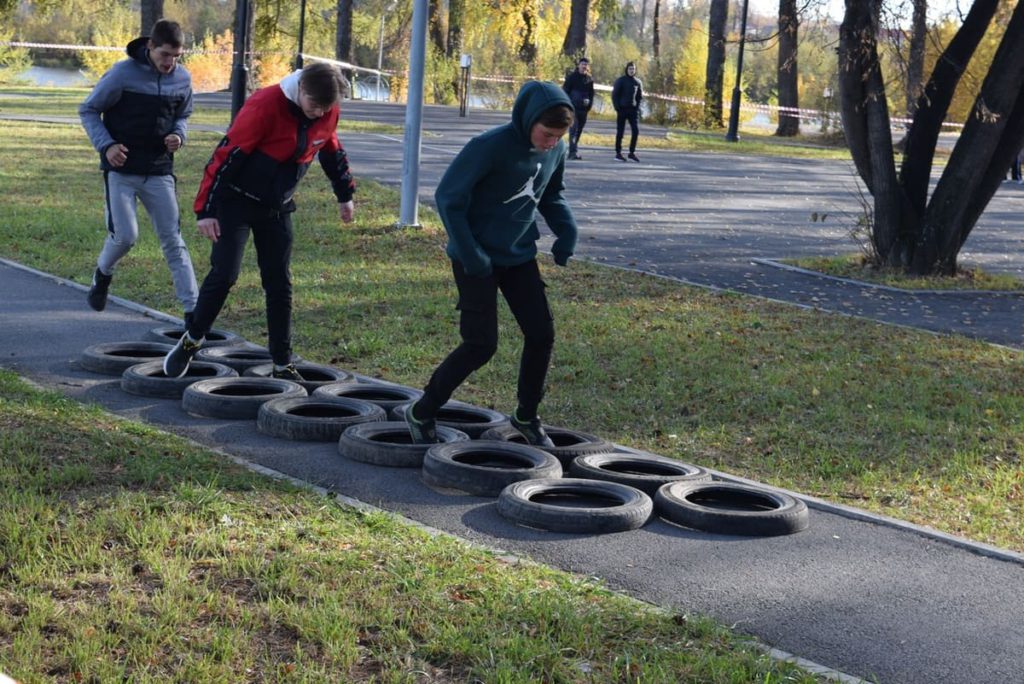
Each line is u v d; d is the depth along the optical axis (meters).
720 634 4.30
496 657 3.90
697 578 5.02
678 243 15.91
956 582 5.20
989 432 7.89
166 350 8.38
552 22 49.16
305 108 6.98
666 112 48.62
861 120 14.41
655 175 25.03
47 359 8.27
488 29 48.75
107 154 8.30
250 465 6.04
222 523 4.91
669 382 8.65
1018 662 4.36
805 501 6.23
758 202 21.84
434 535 5.23
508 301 6.34
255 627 4.00
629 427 7.68
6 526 4.59
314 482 5.99
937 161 37.22
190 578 4.34
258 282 11.52
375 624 4.09
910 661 4.31
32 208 15.12
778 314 11.40
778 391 8.51
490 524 5.53
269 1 42.75
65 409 6.59
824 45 14.28
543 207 6.35
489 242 6.04
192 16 73.62
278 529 4.94
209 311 7.36
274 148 7.12
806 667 4.11
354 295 11.10
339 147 7.54
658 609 4.52
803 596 4.89
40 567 4.28
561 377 8.66
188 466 5.73
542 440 6.63
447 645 3.95
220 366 7.84
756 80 60.53
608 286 12.22
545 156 5.93
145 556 4.43
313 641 3.95
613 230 16.67
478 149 5.78
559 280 12.38
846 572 5.23
